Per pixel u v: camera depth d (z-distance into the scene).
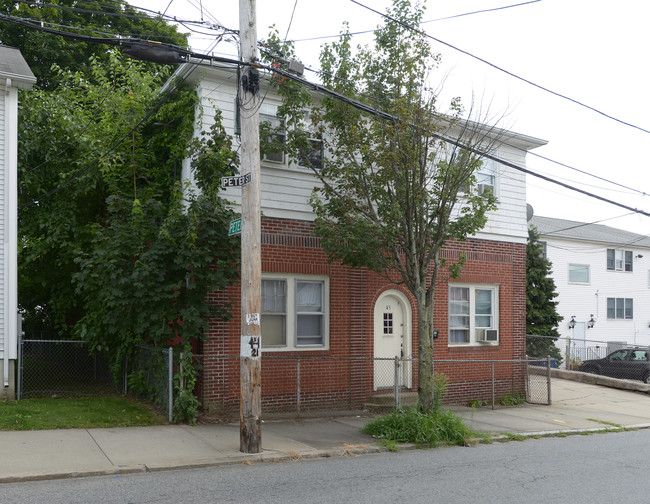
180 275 11.70
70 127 14.52
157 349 11.39
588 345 34.28
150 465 8.08
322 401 13.38
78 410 11.08
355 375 13.86
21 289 16.75
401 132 11.26
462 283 16.06
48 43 22.25
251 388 9.08
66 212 14.27
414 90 11.94
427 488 7.53
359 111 12.34
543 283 28.11
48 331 17.91
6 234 11.74
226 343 12.24
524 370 16.80
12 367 11.77
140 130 14.03
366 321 14.19
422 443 10.37
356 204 12.42
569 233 35.06
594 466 9.22
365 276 14.25
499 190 16.83
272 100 13.47
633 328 36.69
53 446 8.75
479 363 16.05
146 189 13.38
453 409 14.63
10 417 10.07
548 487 7.80
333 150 13.32
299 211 13.44
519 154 17.33
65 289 15.05
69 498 6.62
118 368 13.27
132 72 16.36
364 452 9.66
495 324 16.58
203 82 12.67
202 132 12.00
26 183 14.26
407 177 11.12
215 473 7.99
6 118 11.91
